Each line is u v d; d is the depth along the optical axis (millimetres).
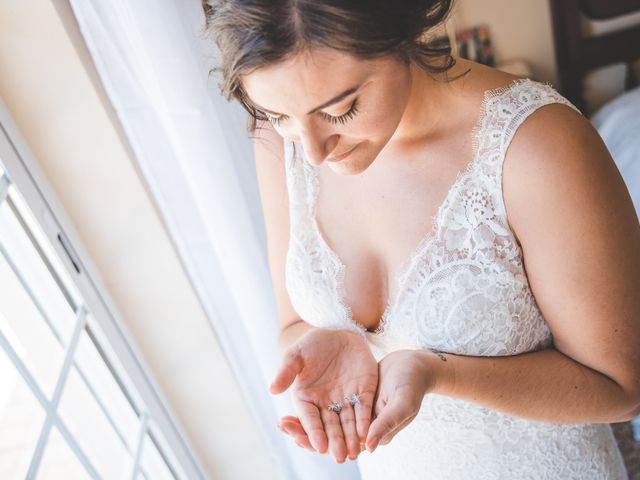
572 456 978
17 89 1095
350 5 578
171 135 1153
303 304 995
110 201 1208
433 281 871
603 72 2973
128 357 1306
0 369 1003
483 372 830
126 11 1060
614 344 803
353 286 948
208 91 1146
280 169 1005
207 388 1429
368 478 1148
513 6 2854
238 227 1242
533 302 873
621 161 2348
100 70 1108
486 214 832
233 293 1315
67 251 1183
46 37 1065
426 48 684
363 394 794
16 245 1119
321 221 962
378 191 903
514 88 808
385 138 708
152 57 1085
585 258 768
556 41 2893
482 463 961
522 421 939
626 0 2816
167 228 1263
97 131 1147
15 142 1103
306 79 621
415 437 986
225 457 1521
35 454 992
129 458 1271
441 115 838
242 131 1225
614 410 850
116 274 1276
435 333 884
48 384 1100
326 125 679
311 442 772
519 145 784
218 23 613
